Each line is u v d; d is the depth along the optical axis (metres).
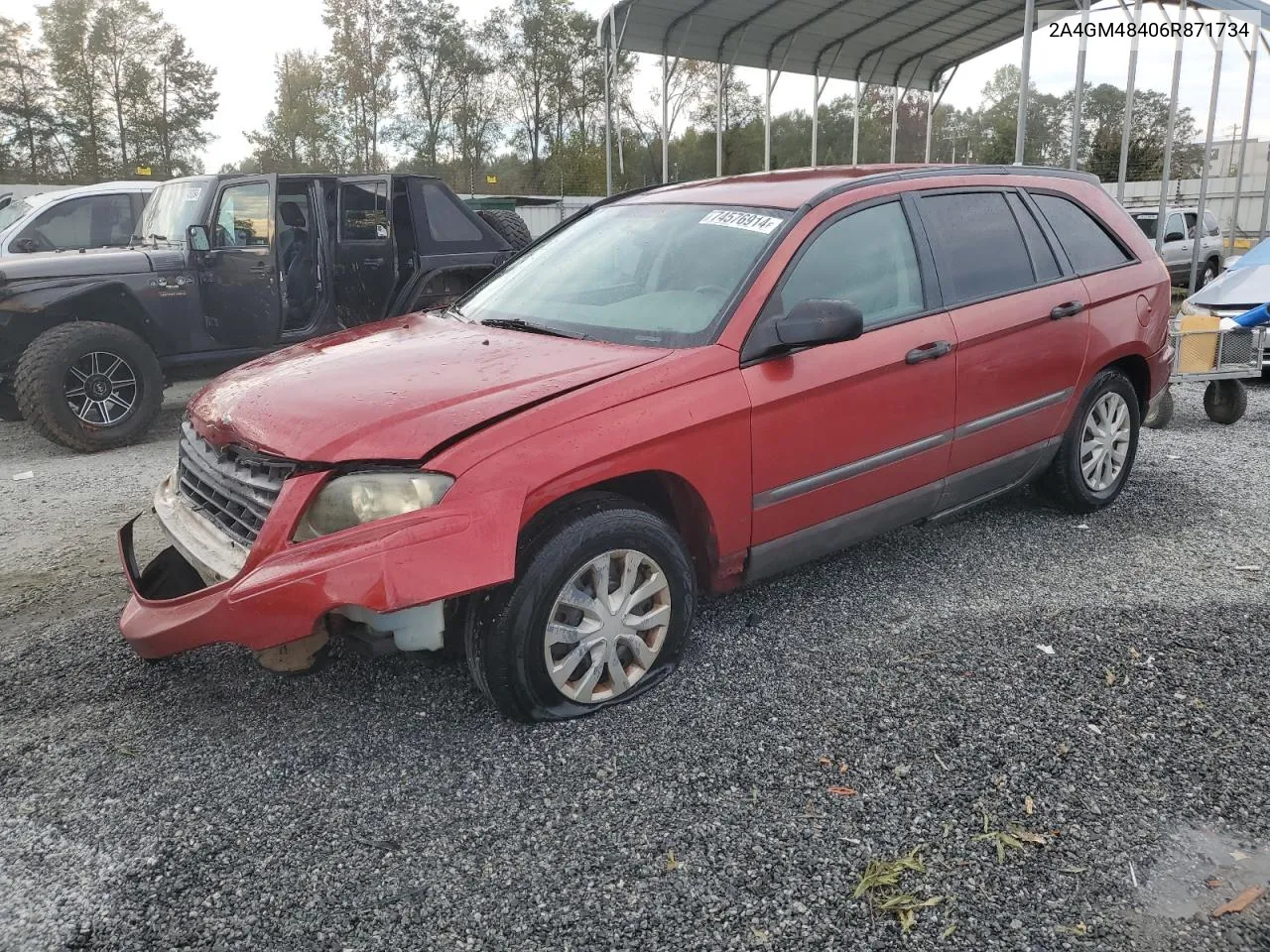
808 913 2.20
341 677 3.36
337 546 2.60
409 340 3.56
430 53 59.44
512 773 2.77
